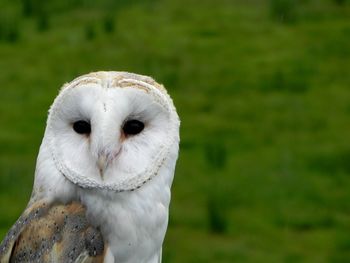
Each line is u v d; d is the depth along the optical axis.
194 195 14.26
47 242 6.49
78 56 19.45
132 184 6.47
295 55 19.31
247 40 20.06
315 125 16.55
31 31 20.91
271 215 13.85
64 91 6.37
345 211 14.01
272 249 13.09
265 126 16.52
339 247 13.17
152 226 6.61
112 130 6.26
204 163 15.15
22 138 15.85
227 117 16.84
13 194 14.10
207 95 17.70
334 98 17.58
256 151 15.62
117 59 19.22
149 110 6.43
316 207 14.05
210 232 13.45
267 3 22.17
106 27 20.61
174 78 18.34
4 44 20.14
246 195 14.29
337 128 16.45
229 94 17.75
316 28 20.61
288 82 18.19
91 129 6.29
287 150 15.62
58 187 6.52
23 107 17.02
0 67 18.86
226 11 21.70
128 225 6.54
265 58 19.16
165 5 22.31
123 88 6.32
